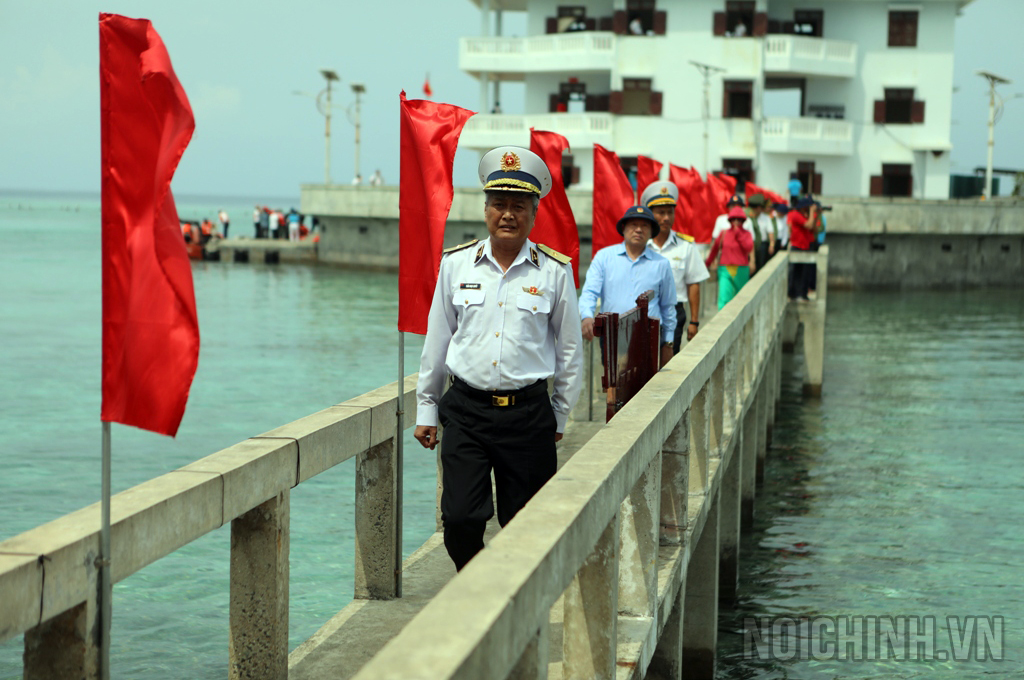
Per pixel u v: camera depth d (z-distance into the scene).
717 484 7.88
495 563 2.90
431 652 2.35
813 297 20.75
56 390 19.02
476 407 4.61
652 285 7.87
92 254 60.59
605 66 44.53
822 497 13.42
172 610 8.46
